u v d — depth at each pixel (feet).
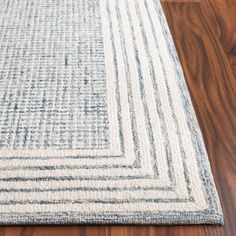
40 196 2.23
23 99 2.75
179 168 2.39
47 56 3.05
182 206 2.21
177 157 2.45
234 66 3.07
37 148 2.46
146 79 2.92
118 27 3.33
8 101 2.73
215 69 3.04
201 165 2.41
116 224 2.15
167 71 2.99
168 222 2.15
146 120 2.66
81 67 2.98
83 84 2.86
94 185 2.28
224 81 2.96
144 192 2.27
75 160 2.40
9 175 2.31
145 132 2.59
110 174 2.34
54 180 2.30
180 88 2.87
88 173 2.34
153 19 3.43
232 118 2.71
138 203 2.21
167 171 2.37
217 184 2.35
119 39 3.22
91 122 2.62
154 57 3.09
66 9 3.47
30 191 2.24
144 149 2.49
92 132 2.57
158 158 2.44
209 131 2.63
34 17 3.38
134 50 3.14
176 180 2.33
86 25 3.33
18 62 3.00
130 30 3.31
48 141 2.50
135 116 2.68
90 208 2.18
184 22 3.45
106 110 2.70
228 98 2.84
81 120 2.63
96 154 2.44
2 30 3.25
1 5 3.49
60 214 2.15
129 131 2.59
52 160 2.40
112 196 2.24
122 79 2.91
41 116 2.64
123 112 2.70
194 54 3.16
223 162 2.46
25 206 2.18
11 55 3.05
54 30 3.27
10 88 2.82
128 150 2.48
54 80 2.88
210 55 3.15
